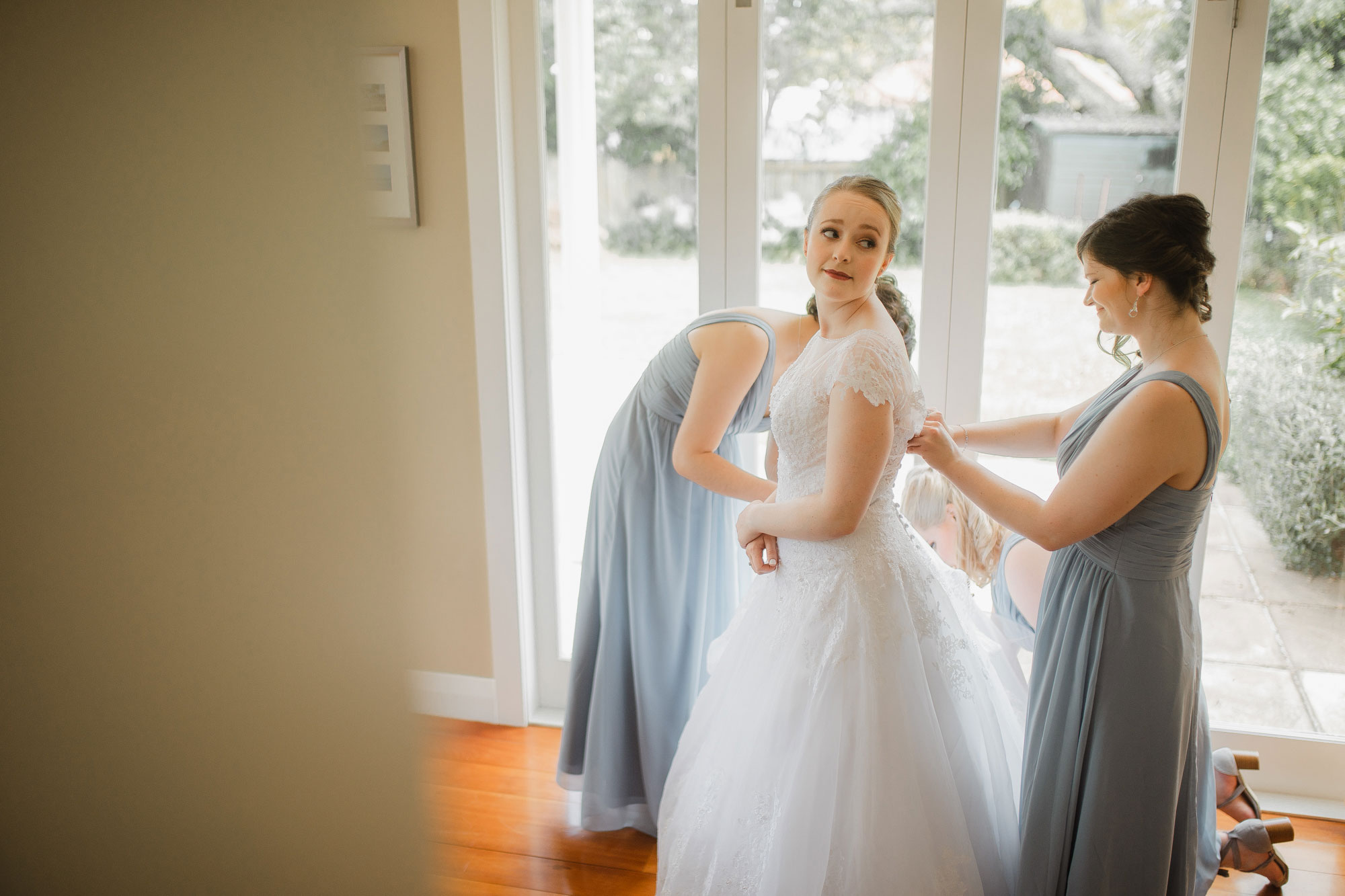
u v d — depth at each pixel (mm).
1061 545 1466
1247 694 2275
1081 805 1518
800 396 1537
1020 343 2223
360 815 413
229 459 382
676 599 2027
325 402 374
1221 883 2020
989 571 2068
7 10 362
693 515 2002
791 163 2258
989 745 1628
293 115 356
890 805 1477
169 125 363
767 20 2195
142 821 436
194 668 409
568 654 2695
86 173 372
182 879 438
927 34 2121
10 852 441
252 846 425
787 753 1560
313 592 391
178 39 357
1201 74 1993
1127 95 2053
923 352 2266
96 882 447
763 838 1559
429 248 2400
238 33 351
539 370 2508
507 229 2375
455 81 2283
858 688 1511
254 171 362
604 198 2383
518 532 2543
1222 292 2088
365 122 354
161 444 389
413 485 374
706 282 2354
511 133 2359
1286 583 2195
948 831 1497
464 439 2512
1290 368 2094
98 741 427
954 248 2193
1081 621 1508
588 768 2104
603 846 2156
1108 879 1491
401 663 389
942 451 1590
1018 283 2191
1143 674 1458
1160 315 1468
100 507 400
